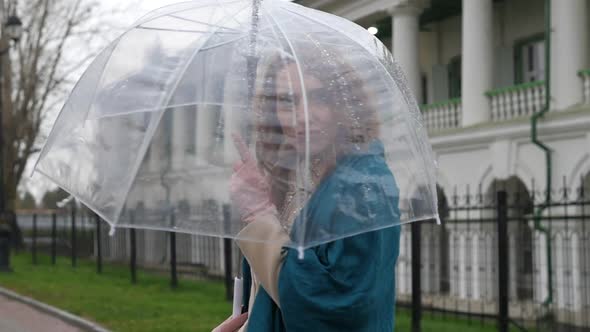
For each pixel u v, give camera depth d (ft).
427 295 48.16
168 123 7.32
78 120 7.86
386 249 6.72
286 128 6.89
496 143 48.29
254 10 7.80
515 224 46.50
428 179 7.85
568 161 42.98
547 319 36.06
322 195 6.54
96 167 7.45
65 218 84.79
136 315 38.09
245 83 7.41
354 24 8.43
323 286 6.25
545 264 42.50
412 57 55.98
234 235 6.80
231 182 7.00
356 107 7.11
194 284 53.67
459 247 46.14
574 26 43.57
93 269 69.56
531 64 53.78
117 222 7.04
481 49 50.16
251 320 7.00
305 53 7.29
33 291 51.16
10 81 95.86
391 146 7.39
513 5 54.65
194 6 8.43
